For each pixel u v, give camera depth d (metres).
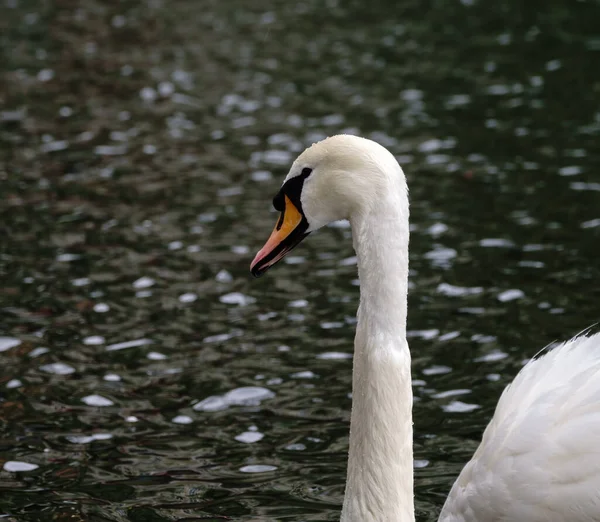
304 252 13.90
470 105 19.52
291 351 11.20
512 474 7.03
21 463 9.10
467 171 16.34
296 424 9.79
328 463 9.13
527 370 7.64
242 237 14.17
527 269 12.95
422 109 19.36
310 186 7.07
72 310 12.12
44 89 20.72
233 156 17.25
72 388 10.42
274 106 19.72
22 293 12.52
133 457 9.23
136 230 14.41
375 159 6.80
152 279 12.93
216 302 12.36
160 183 16.11
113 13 26.52
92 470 9.02
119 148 17.64
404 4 27.11
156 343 11.38
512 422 7.25
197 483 8.81
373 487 6.91
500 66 21.80
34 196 15.59
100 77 21.52
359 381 6.95
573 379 7.11
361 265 6.88
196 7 27.16
